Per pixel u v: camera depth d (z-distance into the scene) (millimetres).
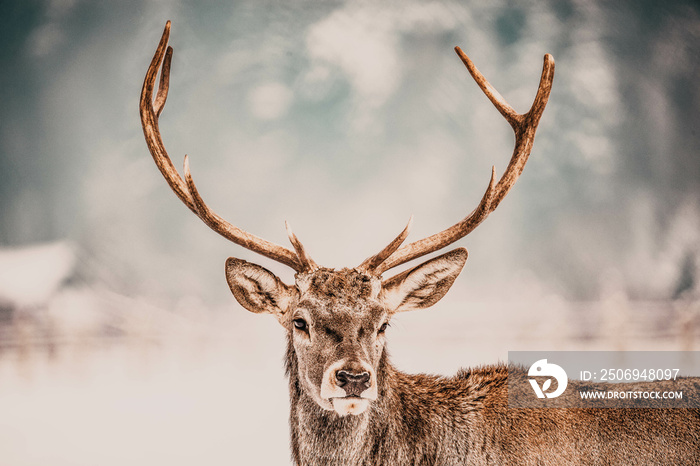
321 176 80875
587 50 87000
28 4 87438
